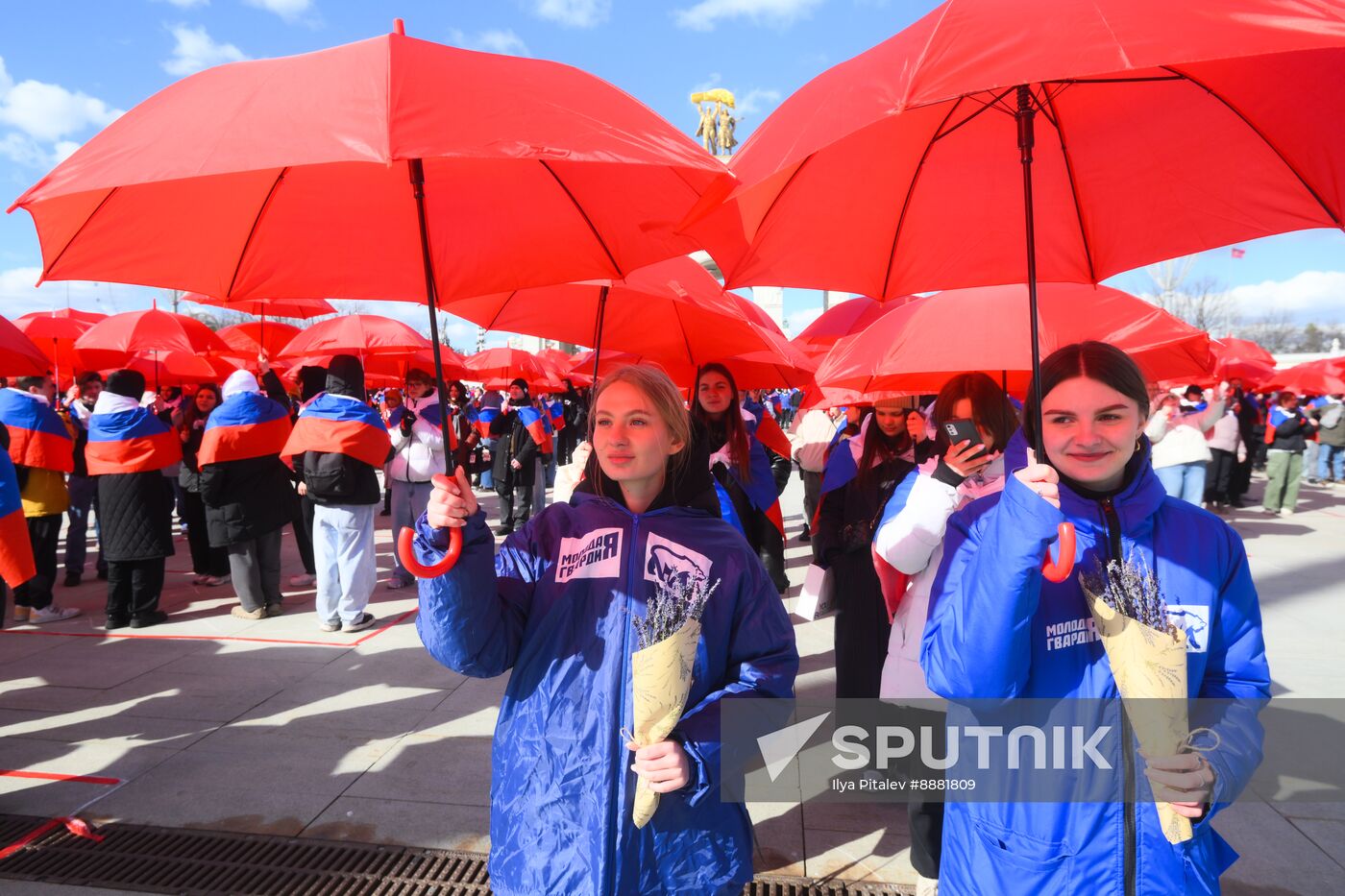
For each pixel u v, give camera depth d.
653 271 3.17
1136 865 1.47
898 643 2.61
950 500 2.42
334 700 4.37
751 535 3.61
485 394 11.45
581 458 2.66
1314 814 3.13
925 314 2.97
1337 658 4.99
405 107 1.40
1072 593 1.55
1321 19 1.12
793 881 2.78
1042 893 1.51
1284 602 6.33
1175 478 9.02
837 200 2.07
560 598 1.73
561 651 1.70
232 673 4.80
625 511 1.79
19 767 3.56
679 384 3.94
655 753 1.49
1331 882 2.73
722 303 3.33
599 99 1.65
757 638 1.72
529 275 2.32
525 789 1.66
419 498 7.05
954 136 2.04
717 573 1.71
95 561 8.52
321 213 2.14
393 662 5.00
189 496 7.11
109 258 1.97
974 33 1.25
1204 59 1.12
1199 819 1.42
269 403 5.85
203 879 2.79
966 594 1.51
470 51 1.63
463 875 2.82
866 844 2.99
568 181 2.19
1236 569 1.58
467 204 2.19
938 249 2.22
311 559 7.25
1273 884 2.72
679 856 1.62
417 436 6.96
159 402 8.80
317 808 3.23
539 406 11.11
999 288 3.02
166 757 3.67
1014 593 1.41
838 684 3.39
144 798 3.30
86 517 7.29
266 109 1.43
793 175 1.93
